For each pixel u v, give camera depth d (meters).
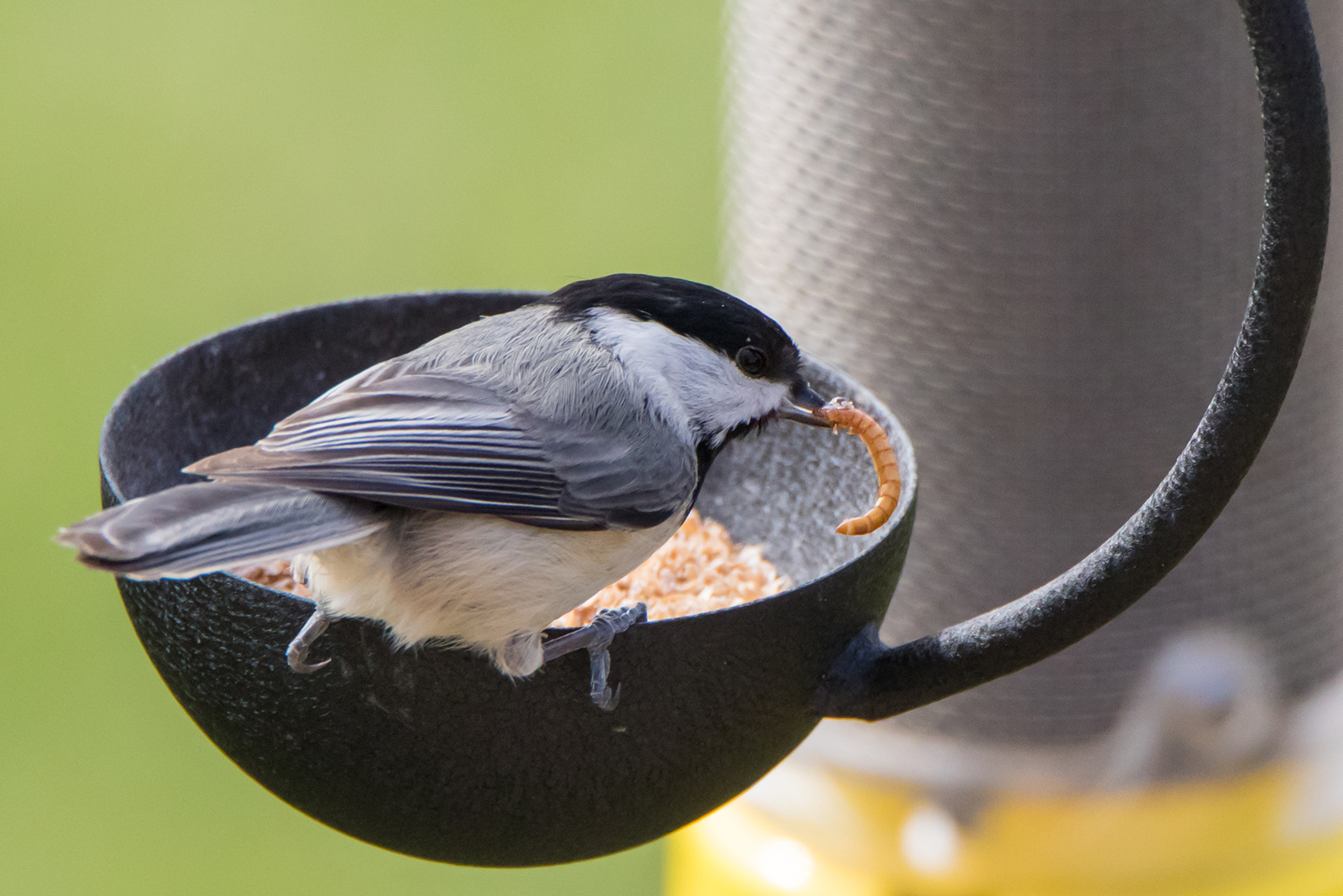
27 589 13.90
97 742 12.90
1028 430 8.38
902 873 8.46
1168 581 8.23
